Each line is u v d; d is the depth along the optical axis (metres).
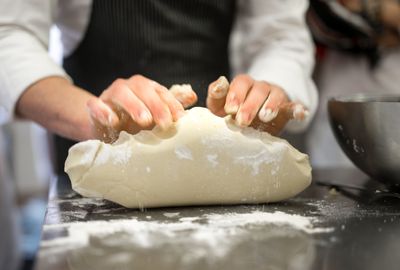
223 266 0.45
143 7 1.02
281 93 0.75
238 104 0.67
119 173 0.65
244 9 1.19
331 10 1.43
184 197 0.67
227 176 0.66
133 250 0.50
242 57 1.25
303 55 1.09
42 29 0.93
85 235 0.55
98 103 0.67
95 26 1.03
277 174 0.67
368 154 0.74
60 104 0.79
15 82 0.82
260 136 0.68
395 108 0.69
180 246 0.51
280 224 0.59
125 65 1.05
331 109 0.80
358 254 0.48
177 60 1.07
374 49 1.48
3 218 1.56
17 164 2.35
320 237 0.54
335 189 0.80
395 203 0.70
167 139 0.65
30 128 2.38
